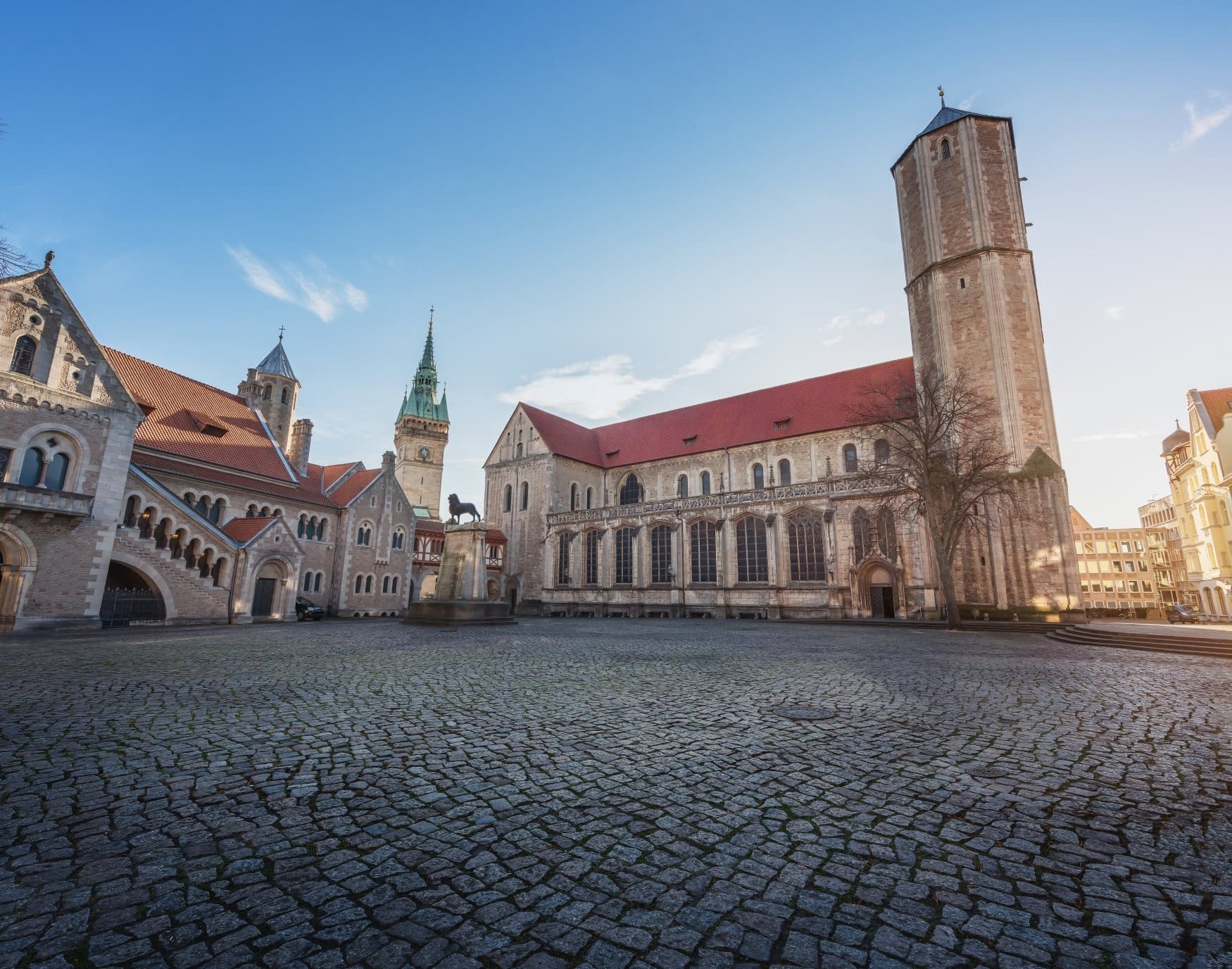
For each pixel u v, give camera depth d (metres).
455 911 3.69
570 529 53.75
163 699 9.93
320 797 5.55
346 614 45.19
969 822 5.08
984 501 35.66
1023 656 17.42
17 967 3.06
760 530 43.94
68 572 26.53
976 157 40.41
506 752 7.04
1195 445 51.94
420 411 98.81
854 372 50.50
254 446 43.97
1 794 5.50
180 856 4.37
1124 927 3.53
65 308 27.53
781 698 10.43
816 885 4.02
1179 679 12.88
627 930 3.49
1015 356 37.59
